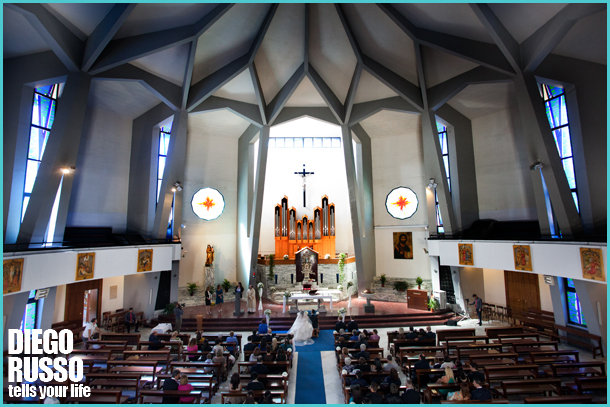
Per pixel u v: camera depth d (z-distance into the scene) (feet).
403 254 59.98
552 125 41.42
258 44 42.04
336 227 65.51
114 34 32.55
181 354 33.53
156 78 43.42
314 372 30.50
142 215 50.34
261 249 64.49
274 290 57.36
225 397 22.53
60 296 41.75
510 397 24.86
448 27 38.06
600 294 33.47
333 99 52.11
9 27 31.07
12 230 34.83
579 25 31.78
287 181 65.98
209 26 37.09
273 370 27.58
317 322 41.22
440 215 51.16
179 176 48.60
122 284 50.06
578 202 37.47
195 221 58.34
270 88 51.16
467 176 52.75
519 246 38.14
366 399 20.31
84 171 45.98
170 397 22.45
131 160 51.80
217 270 59.57
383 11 37.88
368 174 62.08
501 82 42.01
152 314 48.29
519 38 35.58
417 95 48.57
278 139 66.95
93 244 39.52
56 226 37.22
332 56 46.85
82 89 35.91
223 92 49.75
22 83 34.88
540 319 43.27
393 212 61.05
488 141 51.83
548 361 27.66
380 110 53.72
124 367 27.89
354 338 33.12
